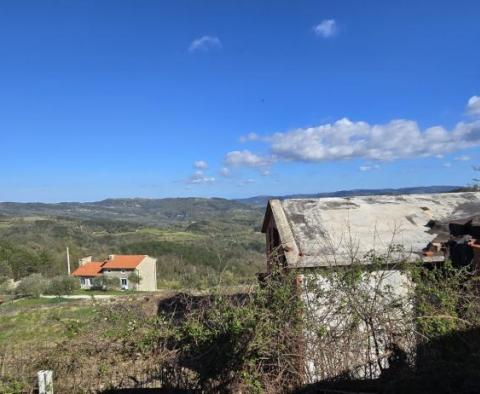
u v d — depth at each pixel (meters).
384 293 6.69
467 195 13.17
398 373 6.00
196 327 6.04
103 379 6.00
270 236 12.38
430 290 6.87
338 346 6.30
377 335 6.48
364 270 7.01
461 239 9.23
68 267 57.41
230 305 6.29
